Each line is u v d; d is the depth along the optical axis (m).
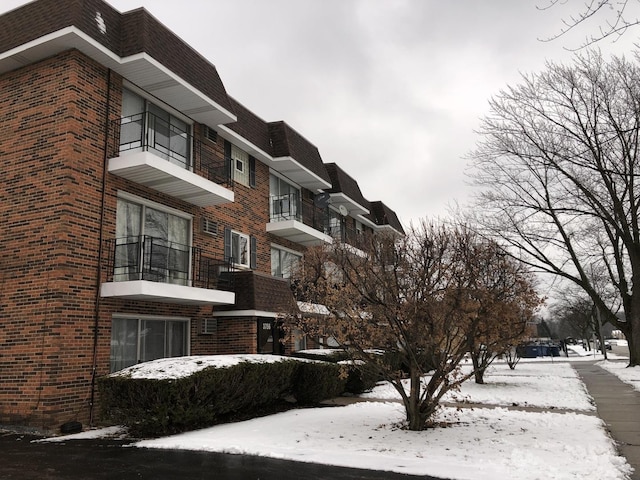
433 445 8.07
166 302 13.57
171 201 14.28
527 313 13.68
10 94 12.16
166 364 10.23
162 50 12.94
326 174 22.70
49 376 10.24
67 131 11.22
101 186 11.92
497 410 11.30
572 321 64.94
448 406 12.16
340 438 8.73
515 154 20.75
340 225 24.80
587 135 19.19
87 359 11.02
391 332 9.01
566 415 10.55
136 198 13.02
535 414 10.77
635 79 17.72
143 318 13.09
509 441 8.23
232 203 17.30
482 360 16.95
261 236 18.97
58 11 11.48
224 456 7.72
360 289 9.14
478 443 8.13
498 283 10.20
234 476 6.62
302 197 22.41
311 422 10.21
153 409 9.23
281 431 9.38
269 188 19.92
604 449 7.53
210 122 15.83
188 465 7.21
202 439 8.77
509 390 14.96
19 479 6.57
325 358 16.42
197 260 14.97
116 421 9.90
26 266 11.05
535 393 14.27
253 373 10.95
